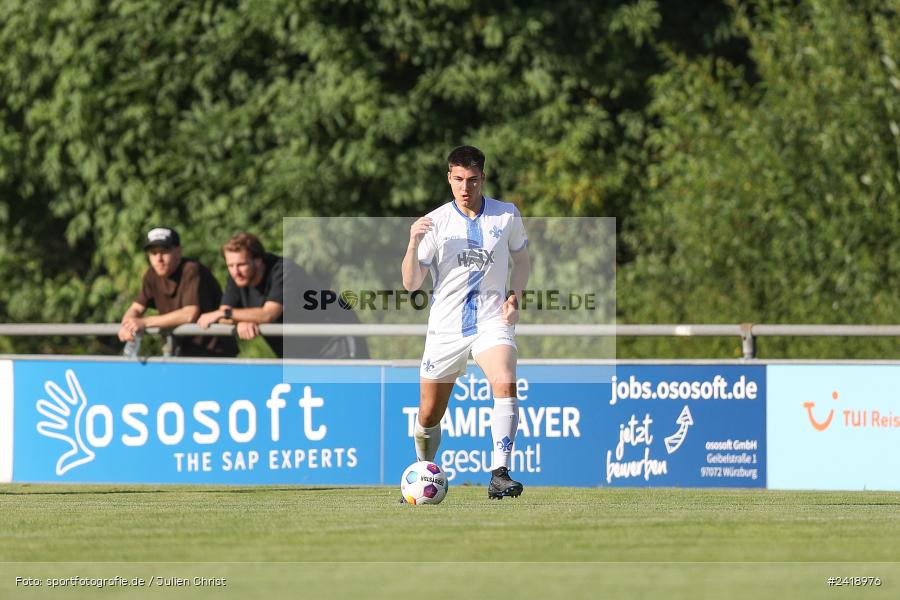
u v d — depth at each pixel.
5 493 29.78
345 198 57.88
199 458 31.75
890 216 47.69
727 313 46.97
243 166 58.34
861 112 48.28
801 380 30.98
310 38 56.75
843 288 47.06
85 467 32.00
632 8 57.06
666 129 55.44
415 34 57.78
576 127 57.50
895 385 30.58
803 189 49.09
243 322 32.47
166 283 34.03
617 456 31.31
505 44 58.66
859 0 51.94
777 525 21.61
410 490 25.78
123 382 31.97
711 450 31.17
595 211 56.19
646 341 47.53
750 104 54.34
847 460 30.75
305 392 31.69
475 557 18.16
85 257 65.62
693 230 50.22
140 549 18.97
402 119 56.06
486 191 57.38
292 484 31.62
